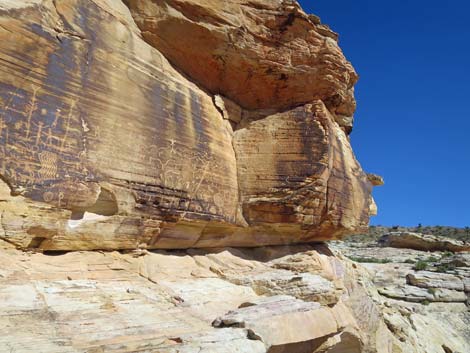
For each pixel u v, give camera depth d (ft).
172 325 21.65
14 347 15.38
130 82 27.73
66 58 23.79
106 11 27.17
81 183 23.97
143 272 28.14
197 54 33.99
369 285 58.59
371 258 137.59
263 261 39.55
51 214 22.81
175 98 31.32
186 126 31.86
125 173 26.61
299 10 38.17
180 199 30.53
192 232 33.14
